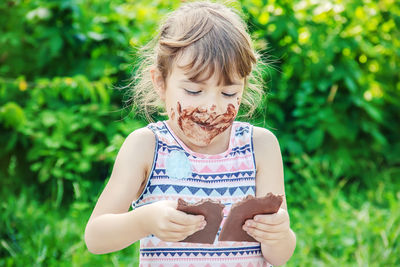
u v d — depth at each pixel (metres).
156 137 1.53
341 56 4.30
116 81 4.09
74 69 4.08
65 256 3.00
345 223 3.41
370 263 3.04
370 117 4.46
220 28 1.44
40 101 3.75
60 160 3.76
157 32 1.74
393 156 4.54
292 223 3.52
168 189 1.50
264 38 4.18
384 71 4.65
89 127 4.01
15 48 4.16
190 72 1.40
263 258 1.58
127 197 1.47
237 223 1.35
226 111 1.45
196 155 1.53
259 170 1.58
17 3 4.00
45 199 3.98
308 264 3.03
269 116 4.25
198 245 1.50
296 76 4.38
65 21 4.02
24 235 3.25
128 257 3.07
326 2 4.32
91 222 1.46
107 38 4.11
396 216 3.42
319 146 4.36
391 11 4.60
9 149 3.89
